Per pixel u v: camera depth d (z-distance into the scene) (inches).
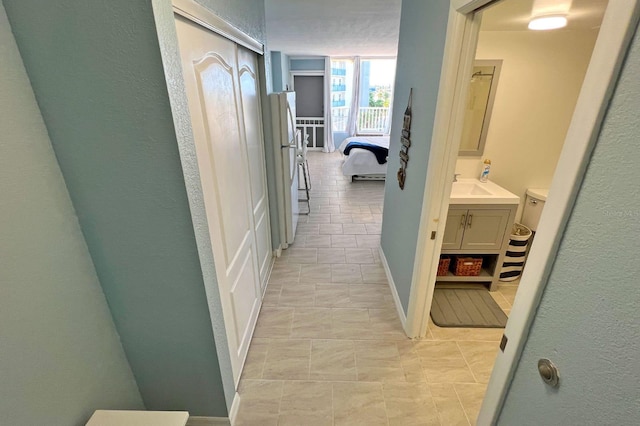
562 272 26.3
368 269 115.2
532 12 70.0
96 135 38.2
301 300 98.0
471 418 63.7
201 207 47.2
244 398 67.3
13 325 33.0
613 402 21.8
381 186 212.8
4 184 31.9
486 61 91.9
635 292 19.6
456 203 90.0
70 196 41.3
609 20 20.8
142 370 56.2
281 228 123.0
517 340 32.3
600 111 21.8
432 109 64.4
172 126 38.1
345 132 326.6
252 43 77.6
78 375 43.0
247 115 78.6
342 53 269.4
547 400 28.7
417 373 73.4
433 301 98.2
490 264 104.7
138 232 44.3
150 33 33.8
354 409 65.2
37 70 34.7
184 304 50.2
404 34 89.2
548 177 104.7
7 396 32.6
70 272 41.5
